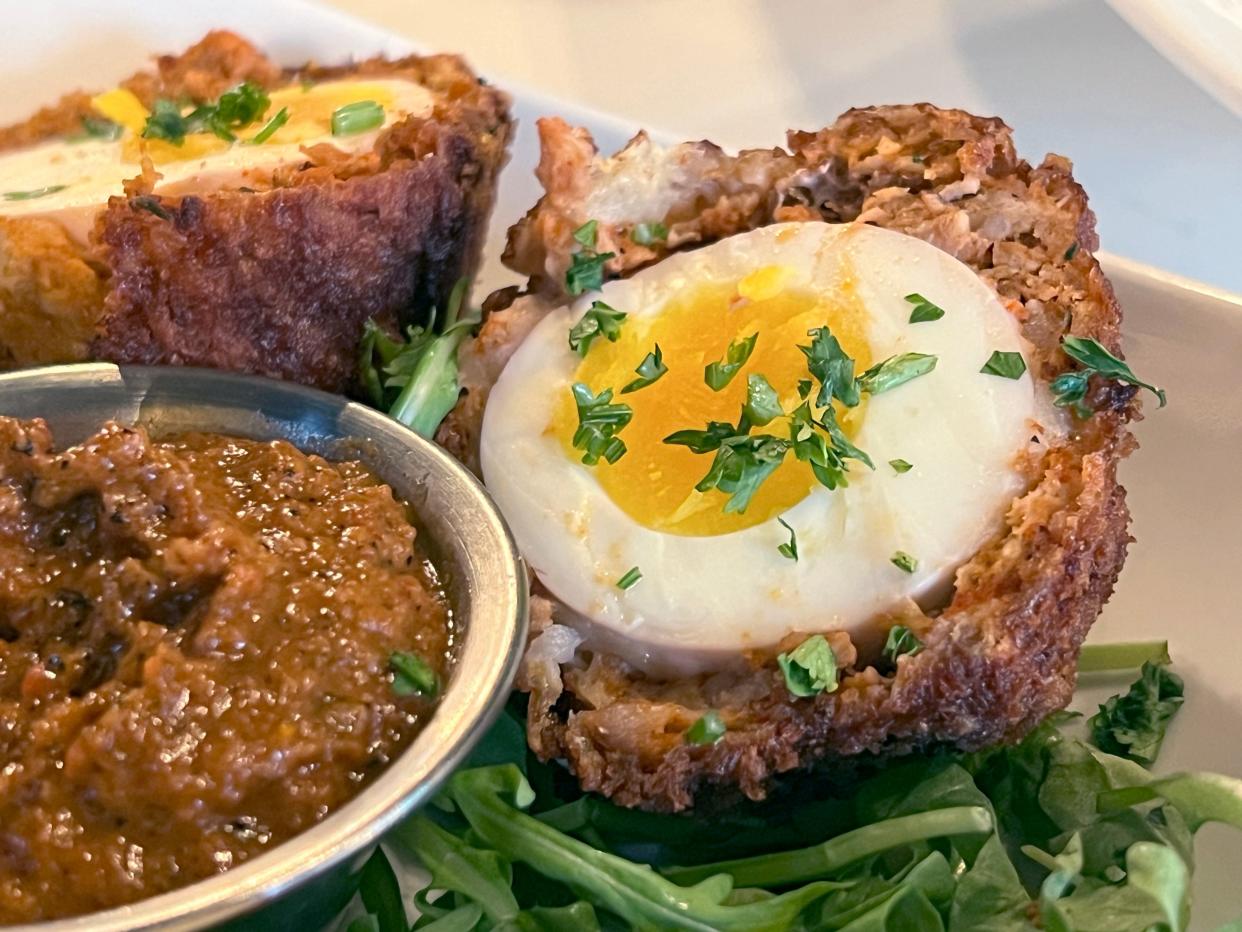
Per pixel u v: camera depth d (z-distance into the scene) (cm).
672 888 14
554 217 16
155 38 20
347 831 13
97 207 17
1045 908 13
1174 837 14
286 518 14
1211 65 18
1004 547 14
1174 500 17
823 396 14
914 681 14
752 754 14
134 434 14
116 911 12
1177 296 18
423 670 14
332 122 19
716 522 15
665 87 23
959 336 15
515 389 16
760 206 17
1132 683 16
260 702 13
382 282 17
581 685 15
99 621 13
